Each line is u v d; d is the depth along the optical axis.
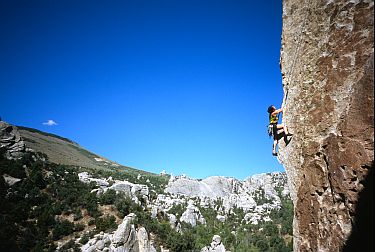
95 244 47.66
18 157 65.88
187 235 67.69
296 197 8.58
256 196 147.00
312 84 8.20
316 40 8.28
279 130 9.94
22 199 53.75
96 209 58.50
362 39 6.69
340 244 6.51
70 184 65.50
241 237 93.88
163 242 59.75
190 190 138.12
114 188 71.25
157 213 70.81
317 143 7.62
